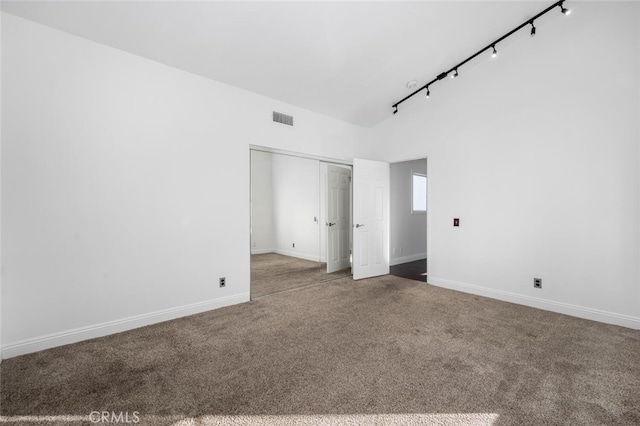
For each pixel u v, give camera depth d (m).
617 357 1.98
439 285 3.86
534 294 3.02
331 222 4.68
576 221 2.74
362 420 1.41
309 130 3.98
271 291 3.64
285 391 1.64
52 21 2.08
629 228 2.47
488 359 1.97
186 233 2.81
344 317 2.77
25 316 2.04
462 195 3.59
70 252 2.21
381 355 2.04
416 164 5.93
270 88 3.33
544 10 2.62
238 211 3.18
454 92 3.64
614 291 2.55
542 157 2.94
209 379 1.75
